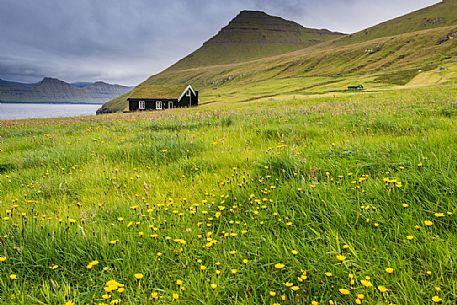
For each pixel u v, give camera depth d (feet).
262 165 19.75
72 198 19.61
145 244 12.19
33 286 10.37
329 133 30.91
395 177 14.94
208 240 11.91
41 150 34.24
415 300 8.44
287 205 14.23
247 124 41.98
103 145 34.63
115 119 83.35
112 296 9.68
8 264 11.21
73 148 33.17
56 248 12.07
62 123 81.46
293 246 11.09
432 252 9.96
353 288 8.87
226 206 15.46
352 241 11.16
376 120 33.27
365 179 15.21
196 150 28.58
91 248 11.87
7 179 24.22
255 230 12.66
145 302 9.18
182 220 14.35
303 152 22.20
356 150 20.33
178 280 9.44
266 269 10.59
